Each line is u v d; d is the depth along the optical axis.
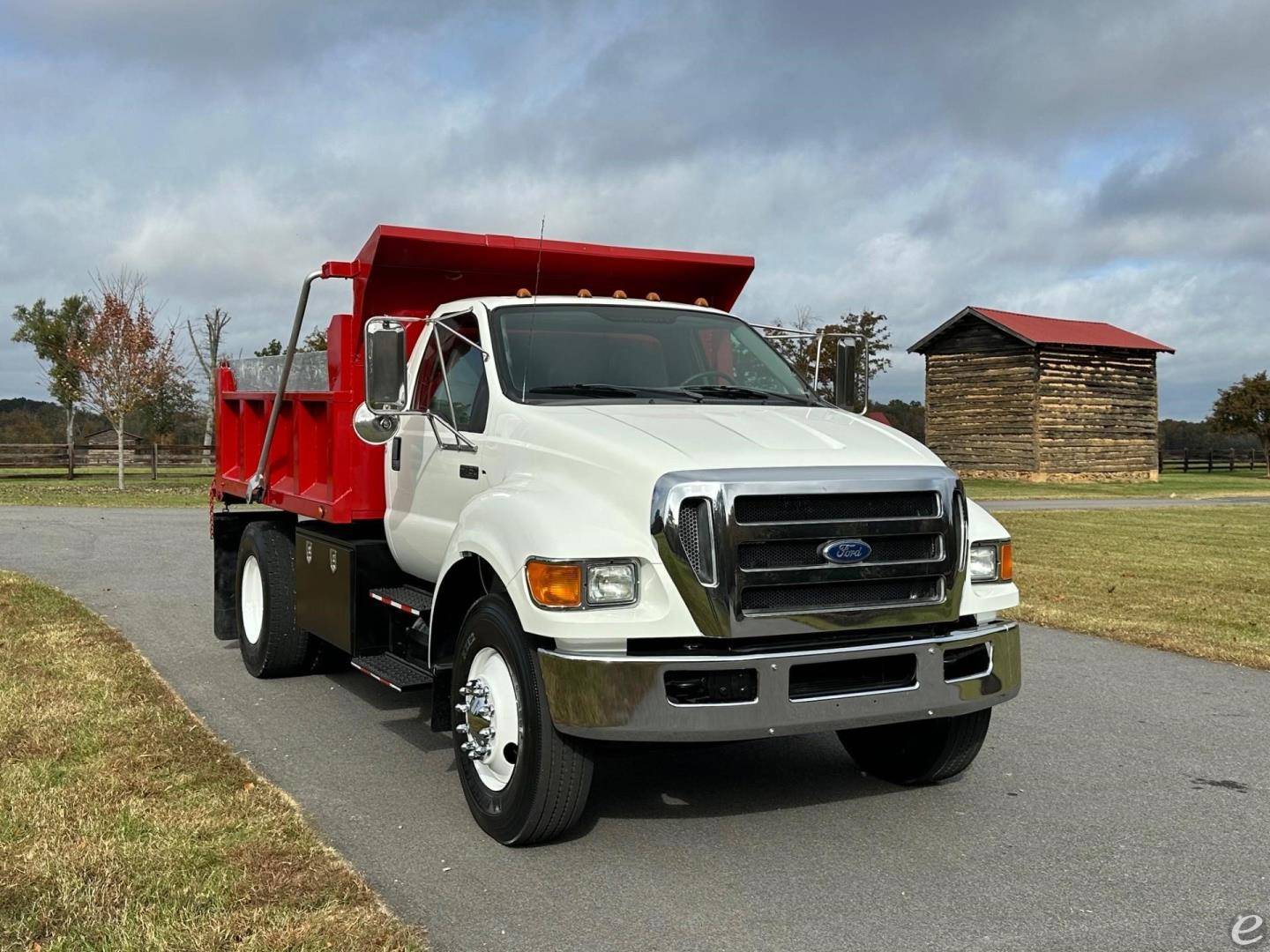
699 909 4.20
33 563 13.77
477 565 5.22
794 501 4.56
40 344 53.31
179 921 3.89
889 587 4.75
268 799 5.19
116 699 6.84
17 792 5.17
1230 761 6.17
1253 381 54.97
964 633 4.91
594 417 5.20
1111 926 4.06
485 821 4.94
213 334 53.59
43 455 39.53
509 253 6.91
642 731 4.35
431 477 6.09
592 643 4.48
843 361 6.63
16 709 6.57
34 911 3.95
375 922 3.93
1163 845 4.89
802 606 4.58
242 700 7.40
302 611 7.36
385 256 6.60
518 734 4.77
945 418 42.56
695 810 5.34
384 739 6.50
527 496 4.90
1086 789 5.67
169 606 10.72
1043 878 4.52
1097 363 40.97
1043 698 7.60
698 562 4.44
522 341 5.86
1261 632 9.84
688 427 5.05
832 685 4.65
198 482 35.53
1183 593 12.15
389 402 5.48
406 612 6.20
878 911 4.20
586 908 4.20
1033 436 39.38
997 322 39.78
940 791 5.65
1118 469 41.78
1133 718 7.07
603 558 4.46
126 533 17.61
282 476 7.93
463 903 4.24
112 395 31.56
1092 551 16.47
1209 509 26.47
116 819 4.86
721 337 6.49
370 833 4.98
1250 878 4.52
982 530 5.15
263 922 3.90
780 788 5.70
